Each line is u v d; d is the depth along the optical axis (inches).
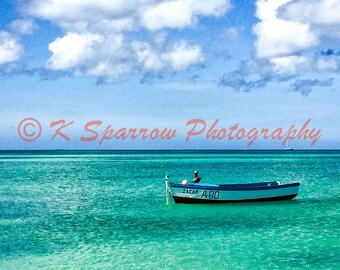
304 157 5876.0
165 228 898.1
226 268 626.8
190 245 754.8
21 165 3577.8
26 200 1353.3
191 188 1179.9
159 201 1309.1
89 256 692.1
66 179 2113.7
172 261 661.3
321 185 1776.6
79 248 741.3
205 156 6432.1
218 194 1176.2
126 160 4697.3
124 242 780.6
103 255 697.6
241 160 4618.6
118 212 1109.7
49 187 1738.4
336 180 2016.5
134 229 891.4
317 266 636.1
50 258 682.2
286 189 1240.8
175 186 1187.3
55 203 1283.2
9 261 667.4
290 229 879.7
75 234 850.1
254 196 1204.5
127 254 701.3
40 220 1006.4
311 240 786.2
